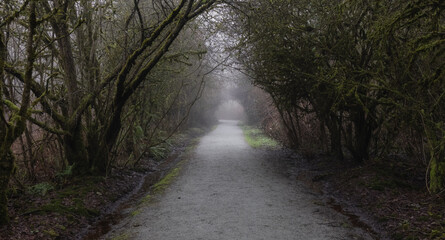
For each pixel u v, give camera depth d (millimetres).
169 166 11992
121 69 7820
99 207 6668
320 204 6688
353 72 7383
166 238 4926
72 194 6730
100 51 9609
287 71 9609
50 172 8023
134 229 5414
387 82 7066
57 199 6301
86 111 8211
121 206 7094
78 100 7809
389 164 8281
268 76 10500
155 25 8203
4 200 5012
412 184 7012
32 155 7531
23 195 6379
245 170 10367
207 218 5789
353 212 6195
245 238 4852
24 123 5172
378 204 6211
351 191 7273
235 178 9180
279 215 5938
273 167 10906
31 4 4887
